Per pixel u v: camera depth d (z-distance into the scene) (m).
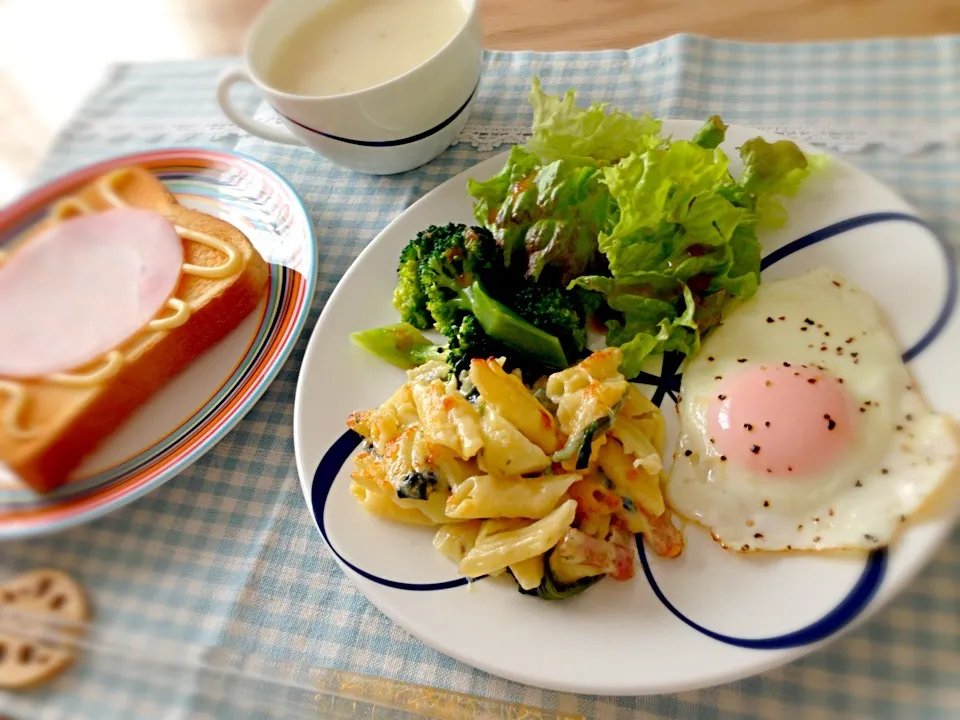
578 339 0.30
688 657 0.22
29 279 0.37
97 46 0.53
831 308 0.28
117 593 0.28
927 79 0.35
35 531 0.30
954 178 0.31
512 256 0.32
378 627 0.26
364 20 0.38
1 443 0.31
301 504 0.30
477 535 0.26
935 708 0.21
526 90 0.41
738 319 0.29
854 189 0.30
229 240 0.37
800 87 0.36
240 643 0.27
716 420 0.27
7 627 0.25
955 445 0.24
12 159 0.46
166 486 0.31
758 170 0.30
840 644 0.23
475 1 0.35
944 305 0.26
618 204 0.30
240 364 0.34
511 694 0.24
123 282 0.36
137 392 0.33
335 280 0.37
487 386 0.27
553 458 0.26
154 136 0.46
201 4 0.53
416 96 0.34
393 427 0.28
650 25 0.42
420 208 0.35
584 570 0.24
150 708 0.24
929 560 0.22
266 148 0.44
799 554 0.24
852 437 0.25
